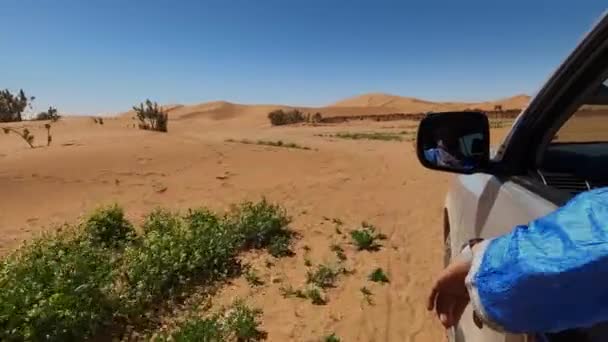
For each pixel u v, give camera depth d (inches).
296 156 595.2
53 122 1355.8
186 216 339.0
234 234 300.5
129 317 212.1
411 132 1472.7
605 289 35.1
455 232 140.8
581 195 39.7
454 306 50.8
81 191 426.9
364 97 5954.7
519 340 68.7
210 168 516.1
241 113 4517.7
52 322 183.3
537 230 39.9
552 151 96.7
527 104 89.4
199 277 255.1
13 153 573.0
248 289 245.0
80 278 216.1
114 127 1160.8
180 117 4345.5
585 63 71.8
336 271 261.7
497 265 40.3
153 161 531.8
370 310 224.1
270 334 203.5
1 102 1729.8
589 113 83.3
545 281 36.5
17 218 358.6
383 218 366.9
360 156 656.4
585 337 52.3
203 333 189.9
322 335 203.0
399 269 269.9
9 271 227.1
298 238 319.3
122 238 308.7
